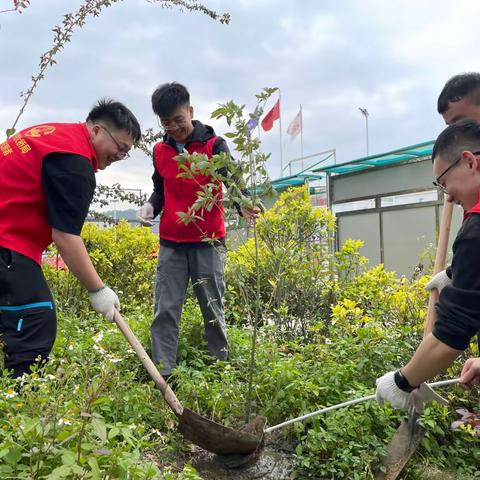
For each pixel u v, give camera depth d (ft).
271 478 9.63
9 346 9.64
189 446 10.35
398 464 9.46
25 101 15.14
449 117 9.82
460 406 11.30
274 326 15.89
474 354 12.10
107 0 16.03
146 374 13.07
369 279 16.98
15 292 9.61
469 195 7.09
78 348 11.46
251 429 9.96
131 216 25.22
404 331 13.41
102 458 6.43
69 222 9.51
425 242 41.19
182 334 14.79
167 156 13.33
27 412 7.18
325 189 51.78
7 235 9.69
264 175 10.74
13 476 5.90
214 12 17.95
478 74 9.71
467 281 6.59
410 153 40.37
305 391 11.07
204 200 10.59
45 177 9.54
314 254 17.56
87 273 9.70
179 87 12.78
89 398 6.64
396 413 10.78
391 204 44.09
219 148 13.17
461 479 9.74
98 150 10.14
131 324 15.29
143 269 21.47
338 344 12.94
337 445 9.95
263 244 16.87
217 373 13.20
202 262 13.32
